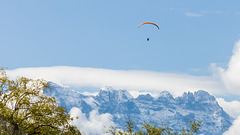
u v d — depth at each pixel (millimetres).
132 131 53656
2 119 47906
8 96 53438
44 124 52469
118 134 52250
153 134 53031
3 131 46062
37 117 52406
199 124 53688
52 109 53375
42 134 51969
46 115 53031
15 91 53562
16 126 49188
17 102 53562
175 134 53375
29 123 51969
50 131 52406
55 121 52656
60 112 53719
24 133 49812
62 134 52750
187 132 53469
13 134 47312
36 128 52031
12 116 50594
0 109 49938
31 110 51875
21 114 52281
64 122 53156
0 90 53719
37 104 53188
